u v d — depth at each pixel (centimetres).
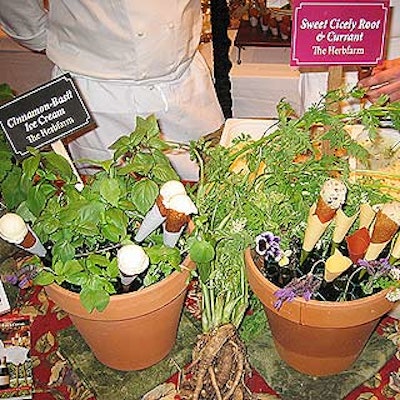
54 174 85
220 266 82
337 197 70
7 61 204
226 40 156
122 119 154
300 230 82
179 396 81
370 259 74
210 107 164
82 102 83
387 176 88
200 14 156
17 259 101
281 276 78
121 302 74
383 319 93
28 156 82
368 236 72
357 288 76
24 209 82
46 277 74
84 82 150
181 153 123
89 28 142
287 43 180
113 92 150
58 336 92
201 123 162
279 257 76
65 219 75
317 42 83
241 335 89
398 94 118
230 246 80
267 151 82
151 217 75
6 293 97
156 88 152
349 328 76
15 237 71
